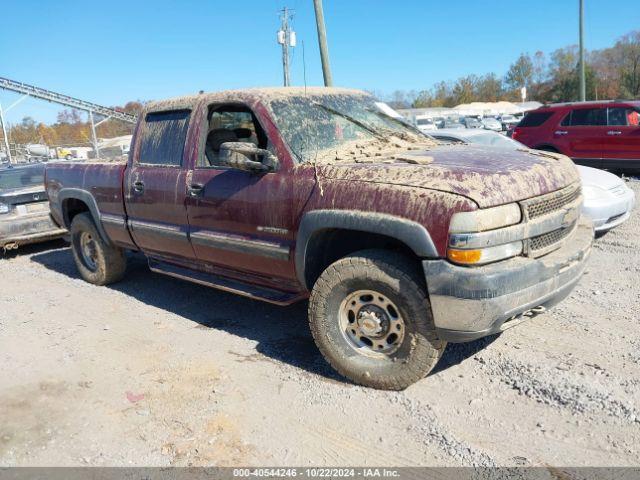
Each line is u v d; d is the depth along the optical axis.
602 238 7.66
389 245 3.98
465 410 3.59
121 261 6.62
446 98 109.00
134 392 4.03
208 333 5.07
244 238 4.49
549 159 4.15
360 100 5.25
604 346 4.31
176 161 5.15
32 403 3.94
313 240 4.02
